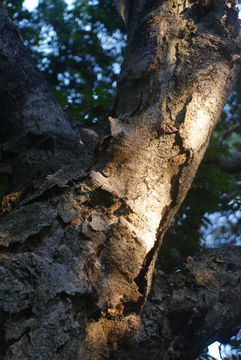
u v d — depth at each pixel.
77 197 2.81
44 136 3.60
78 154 3.60
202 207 5.22
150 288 2.97
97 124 5.12
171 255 4.76
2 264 2.47
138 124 3.07
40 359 2.32
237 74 3.48
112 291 2.69
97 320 2.65
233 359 4.44
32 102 3.76
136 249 2.77
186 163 3.05
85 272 2.63
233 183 5.89
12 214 2.79
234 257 3.20
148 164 2.98
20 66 3.87
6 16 4.04
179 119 3.11
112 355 2.70
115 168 2.94
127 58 3.41
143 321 2.84
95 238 2.71
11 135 3.69
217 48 3.38
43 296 2.45
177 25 3.44
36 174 3.36
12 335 2.31
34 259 2.53
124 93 3.28
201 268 3.12
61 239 2.68
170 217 3.00
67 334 2.45
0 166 3.59
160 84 3.21
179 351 2.94
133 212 2.85
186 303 2.95
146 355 2.79
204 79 3.26
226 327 3.03
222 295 3.02
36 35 6.77
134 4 3.71
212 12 3.49
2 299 2.36
